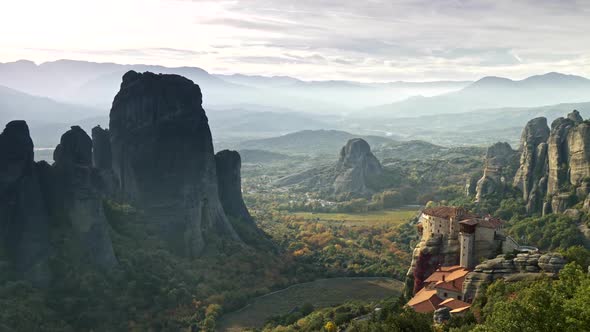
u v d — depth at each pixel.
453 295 141.75
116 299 163.50
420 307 137.00
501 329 76.06
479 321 110.62
